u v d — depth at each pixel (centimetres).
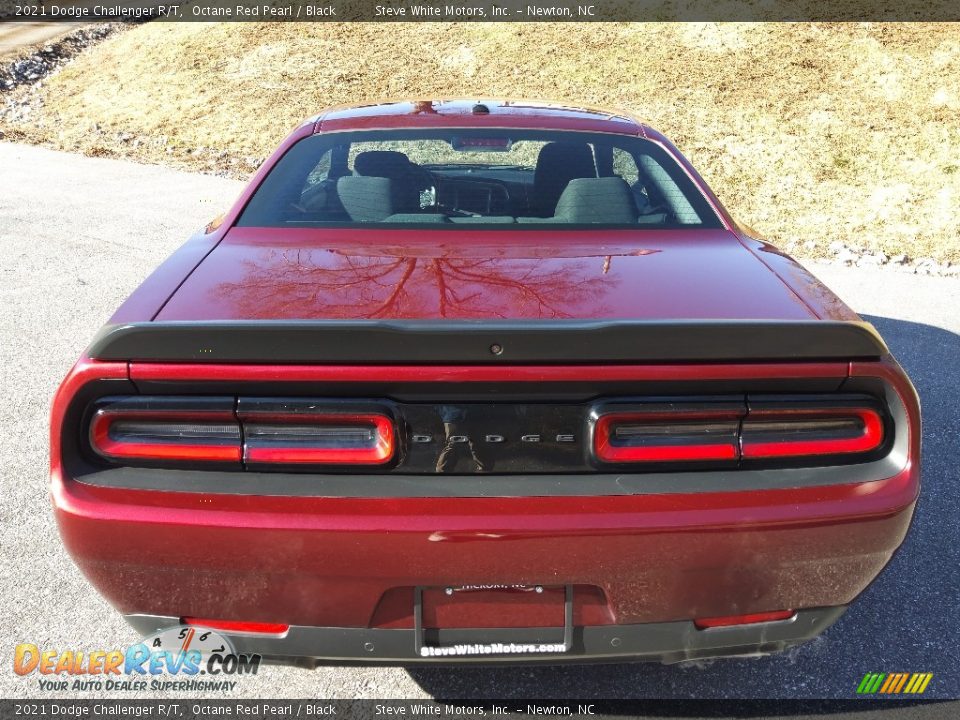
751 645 187
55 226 809
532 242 230
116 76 2214
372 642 177
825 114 1473
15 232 777
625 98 1661
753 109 1529
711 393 173
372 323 163
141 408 169
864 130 1384
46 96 2112
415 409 171
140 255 702
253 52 2209
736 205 1074
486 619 177
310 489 169
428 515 166
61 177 1118
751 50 1850
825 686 226
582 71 1862
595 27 2125
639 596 174
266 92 1889
